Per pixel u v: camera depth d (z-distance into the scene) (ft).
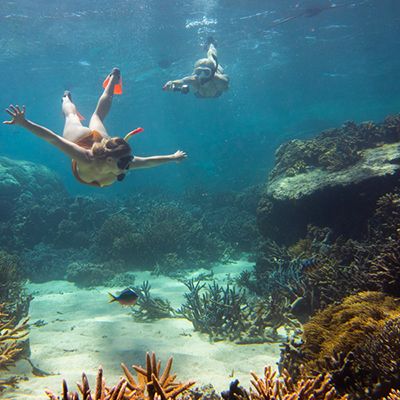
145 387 9.79
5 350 19.01
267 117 237.25
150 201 69.82
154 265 47.62
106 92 15.67
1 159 70.85
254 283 35.81
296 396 9.74
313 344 16.08
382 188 31.76
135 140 322.55
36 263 48.32
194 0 63.62
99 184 13.61
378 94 173.27
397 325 12.84
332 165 37.04
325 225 34.47
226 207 70.08
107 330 26.11
